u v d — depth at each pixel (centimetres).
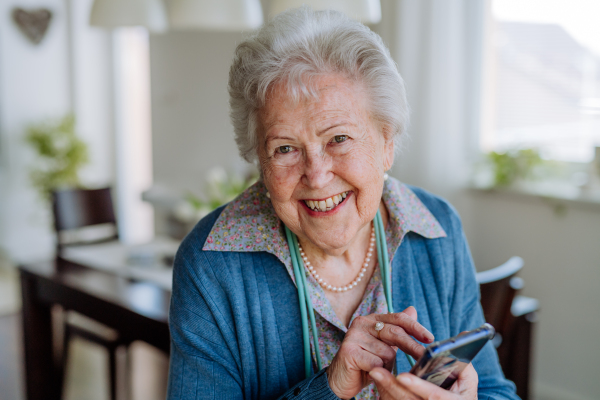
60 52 543
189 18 239
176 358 94
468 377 77
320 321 93
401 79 86
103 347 255
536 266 290
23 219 534
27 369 251
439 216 101
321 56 77
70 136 507
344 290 94
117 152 571
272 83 78
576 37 281
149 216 569
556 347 287
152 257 260
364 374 79
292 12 82
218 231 94
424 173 314
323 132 78
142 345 348
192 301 93
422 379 69
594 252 267
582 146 285
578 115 285
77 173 514
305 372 92
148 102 532
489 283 153
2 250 533
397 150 94
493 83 316
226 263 93
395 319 79
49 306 251
